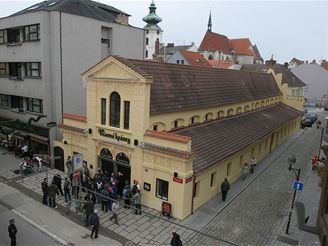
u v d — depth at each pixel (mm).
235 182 24047
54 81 27156
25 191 21453
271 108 40938
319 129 49562
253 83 38625
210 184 20547
